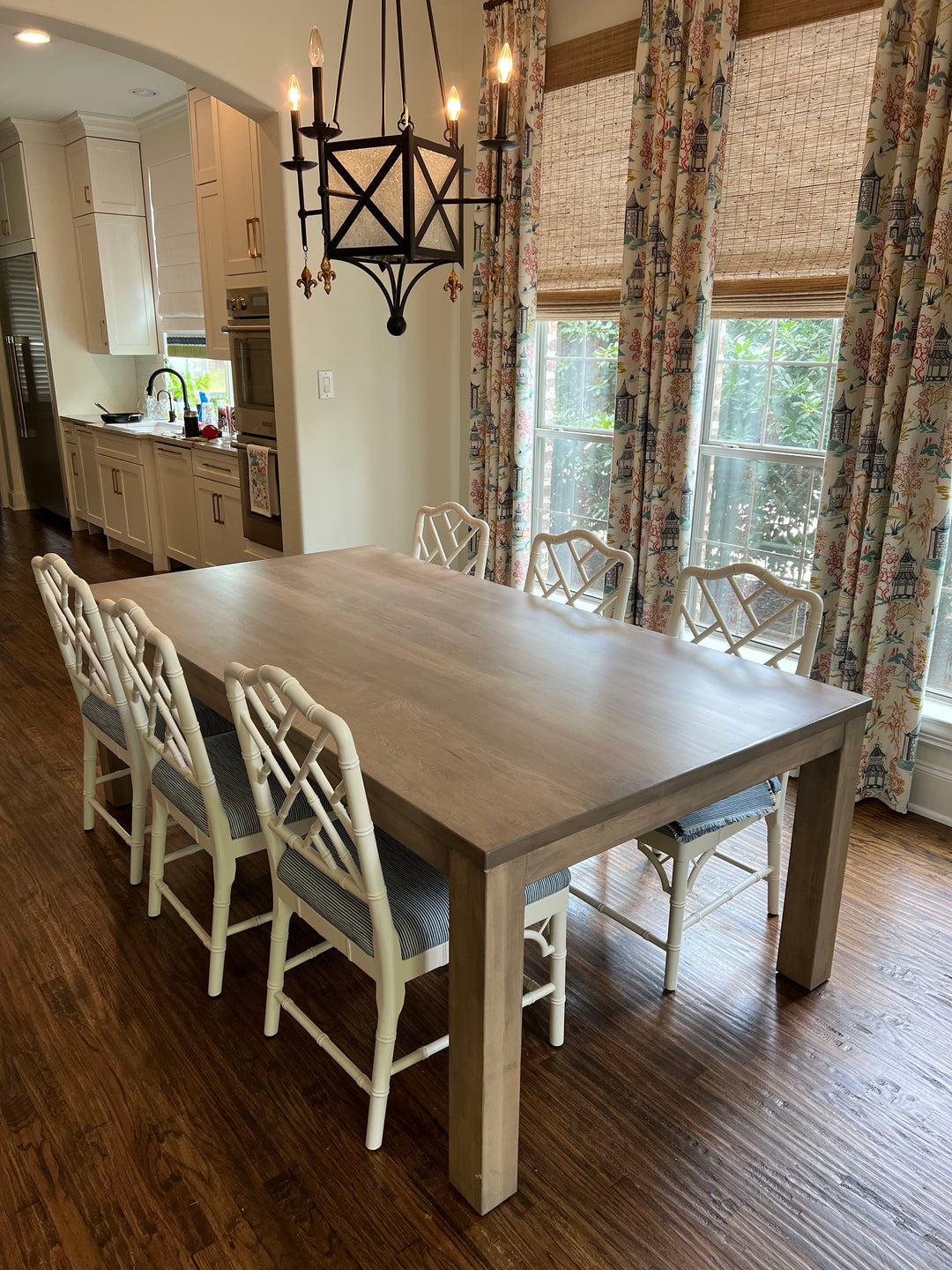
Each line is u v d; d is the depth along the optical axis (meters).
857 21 2.77
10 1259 1.52
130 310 6.58
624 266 3.48
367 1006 2.13
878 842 2.86
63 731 3.61
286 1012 2.01
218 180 4.54
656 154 3.28
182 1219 1.59
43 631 4.84
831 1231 1.59
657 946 2.31
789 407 3.35
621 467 3.68
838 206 2.91
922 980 2.23
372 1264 1.52
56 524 7.66
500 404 4.14
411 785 1.52
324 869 1.69
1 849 2.77
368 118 3.91
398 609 2.54
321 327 4.02
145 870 2.66
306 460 4.12
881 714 3.01
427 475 4.59
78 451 6.89
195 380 6.45
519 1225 1.59
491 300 4.09
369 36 3.82
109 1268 1.51
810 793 2.07
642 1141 1.76
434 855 1.49
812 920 2.13
